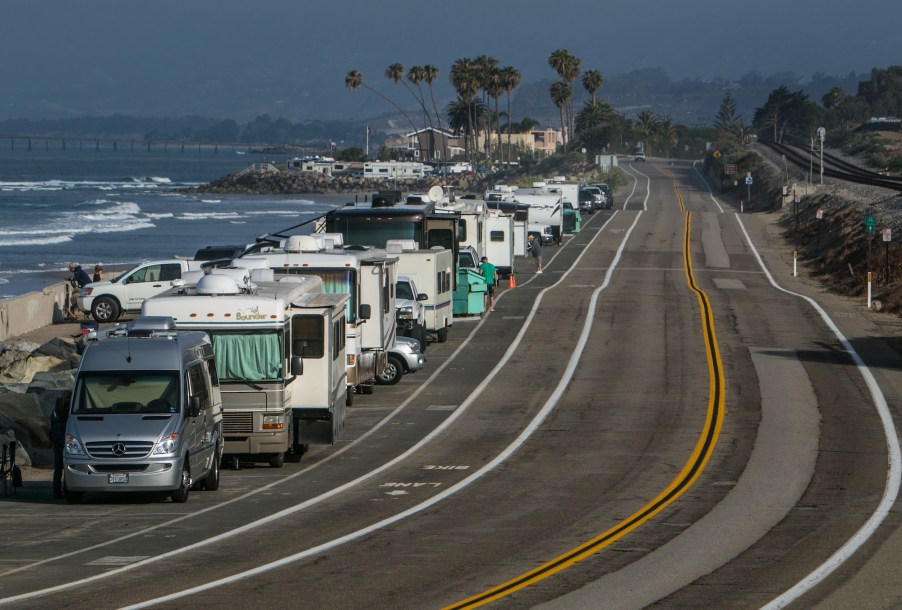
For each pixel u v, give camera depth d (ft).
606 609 155.74
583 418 345.31
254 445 272.51
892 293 598.75
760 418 339.16
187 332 259.39
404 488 258.37
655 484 258.57
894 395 373.20
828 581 172.14
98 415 235.40
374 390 396.37
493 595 163.43
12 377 399.24
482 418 349.00
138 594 164.66
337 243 367.66
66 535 210.18
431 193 559.79
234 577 175.63
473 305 541.75
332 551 194.80
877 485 254.88
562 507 234.58
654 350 460.55
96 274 606.96
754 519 220.43
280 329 273.13
